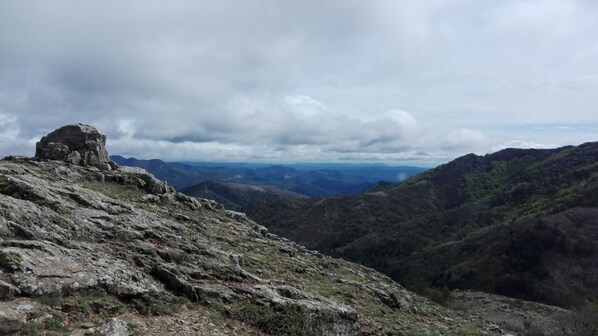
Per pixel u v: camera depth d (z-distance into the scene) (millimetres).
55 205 20953
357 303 25391
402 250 178250
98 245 18844
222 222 35094
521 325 48812
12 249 14711
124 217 23422
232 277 20766
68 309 13500
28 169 29547
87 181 31922
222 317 16750
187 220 30078
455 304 62688
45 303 13203
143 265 18438
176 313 15898
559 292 102312
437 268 140500
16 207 18000
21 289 13211
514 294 106562
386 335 22203
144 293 16125
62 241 17578
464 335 27719
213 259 22531
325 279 28594
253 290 19641
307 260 33312
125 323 13445
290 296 20953
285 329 17359
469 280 120375
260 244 31859
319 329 19203
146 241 21438
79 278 14969
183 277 18844
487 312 60031
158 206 31766
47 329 12172
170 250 21031
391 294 30328
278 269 26375
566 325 51281
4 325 11430
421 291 63625
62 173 31547
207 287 18547
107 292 15297
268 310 18141
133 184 34469
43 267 14656
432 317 31281
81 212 21500
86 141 36875
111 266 16953
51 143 36031
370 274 41844
